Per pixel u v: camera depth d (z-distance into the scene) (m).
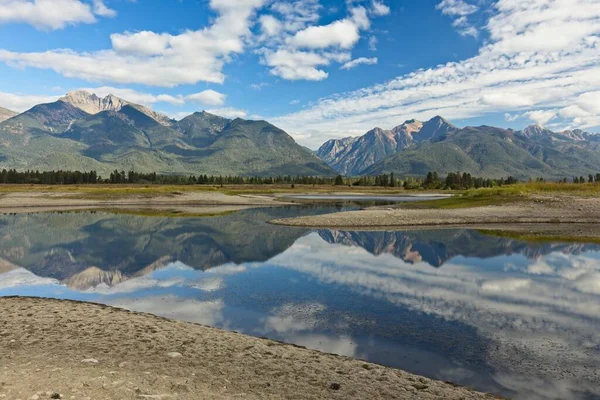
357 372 12.01
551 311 19.22
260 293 22.97
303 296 22.19
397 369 12.50
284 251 38.00
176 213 83.12
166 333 15.16
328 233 50.59
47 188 152.38
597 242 40.81
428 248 38.66
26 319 16.72
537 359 13.71
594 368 12.99
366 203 115.81
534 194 75.69
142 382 9.98
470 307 19.98
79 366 11.27
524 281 25.44
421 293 22.69
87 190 134.88
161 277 27.59
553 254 34.69
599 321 17.77
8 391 8.62
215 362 12.28
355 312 19.23
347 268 30.11
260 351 13.50
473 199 79.44
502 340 15.48
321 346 14.96
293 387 10.66
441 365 13.24
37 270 30.30
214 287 24.42
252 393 10.06
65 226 58.91
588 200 68.19
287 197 149.62
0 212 82.94
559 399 10.98
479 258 33.38
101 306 19.66
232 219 70.12
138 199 116.44
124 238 47.25
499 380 12.13
